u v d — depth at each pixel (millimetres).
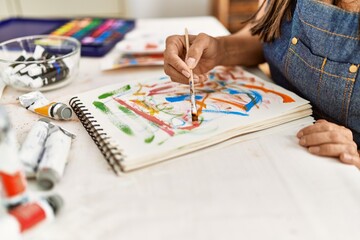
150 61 848
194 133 532
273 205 436
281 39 724
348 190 458
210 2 1745
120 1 1640
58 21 1138
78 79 781
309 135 537
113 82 764
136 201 441
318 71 635
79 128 587
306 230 403
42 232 399
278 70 764
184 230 402
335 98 626
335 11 599
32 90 716
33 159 477
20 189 396
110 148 500
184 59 723
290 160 511
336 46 606
